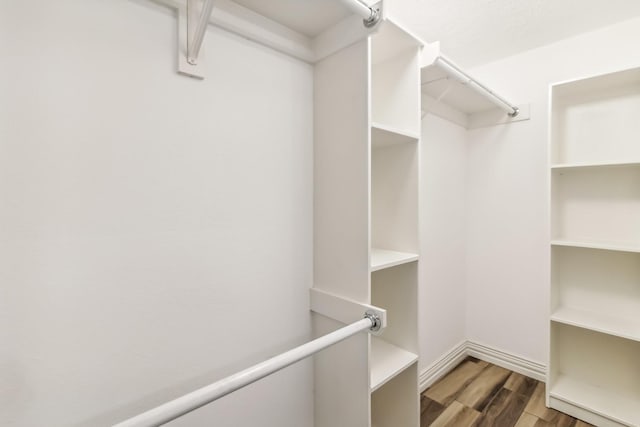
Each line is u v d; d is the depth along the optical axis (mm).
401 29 1111
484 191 2182
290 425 1151
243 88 990
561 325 1862
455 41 1822
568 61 1826
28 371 657
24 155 647
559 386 1743
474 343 2248
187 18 858
